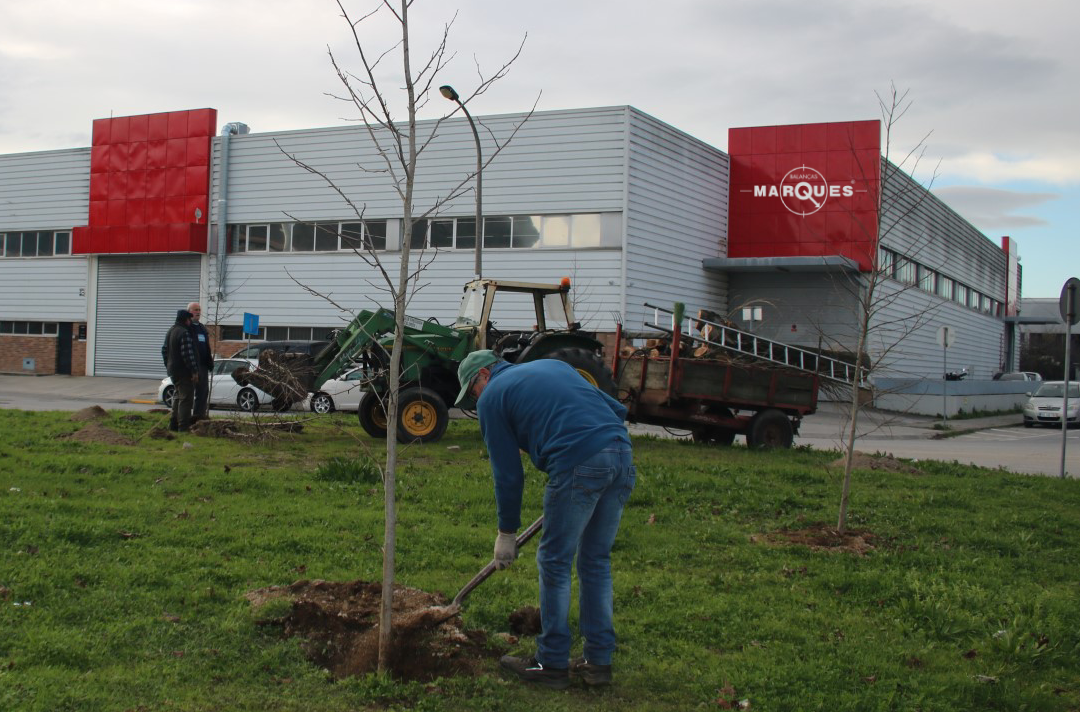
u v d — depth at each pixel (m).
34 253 37.50
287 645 4.71
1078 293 13.11
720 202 32.19
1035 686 4.68
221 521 7.19
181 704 3.99
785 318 32.34
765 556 7.00
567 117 28.75
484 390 4.63
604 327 28.22
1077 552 7.66
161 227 33.75
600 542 4.53
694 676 4.63
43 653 4.38
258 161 32.84
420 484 9.30
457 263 29.89
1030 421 31.19
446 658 4.63
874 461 12.43
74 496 7.85
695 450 13.25
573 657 4.80
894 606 5.83
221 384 22.77
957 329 46.09
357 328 13.41
